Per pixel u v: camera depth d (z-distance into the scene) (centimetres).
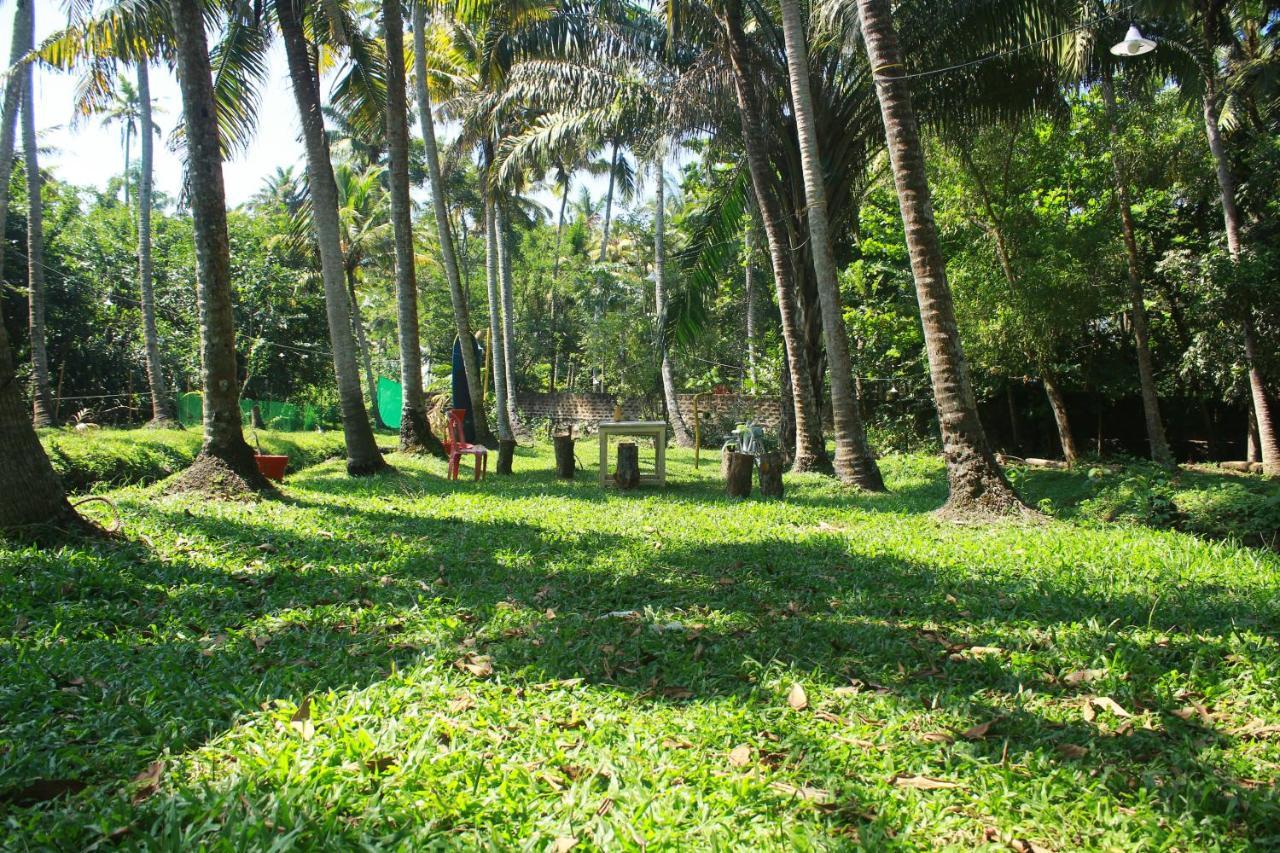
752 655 426
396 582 563
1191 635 457
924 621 496
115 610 465
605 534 776
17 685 343
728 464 1155
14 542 589
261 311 3047
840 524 890
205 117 955
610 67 1573
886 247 2030
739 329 3409
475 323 4172
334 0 1184
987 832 260
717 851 238
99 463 1268
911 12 1298
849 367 1307
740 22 1380
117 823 239
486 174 2309
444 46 2111
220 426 965
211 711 326
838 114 1468
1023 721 346
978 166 1546
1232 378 1786
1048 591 563
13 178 2598
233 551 640
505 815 254
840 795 281
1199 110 1616
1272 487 953
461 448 1373
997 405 2411
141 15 1205
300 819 239
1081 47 1263
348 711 321
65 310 2606
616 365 3444
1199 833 261
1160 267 1738
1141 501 940
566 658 413
